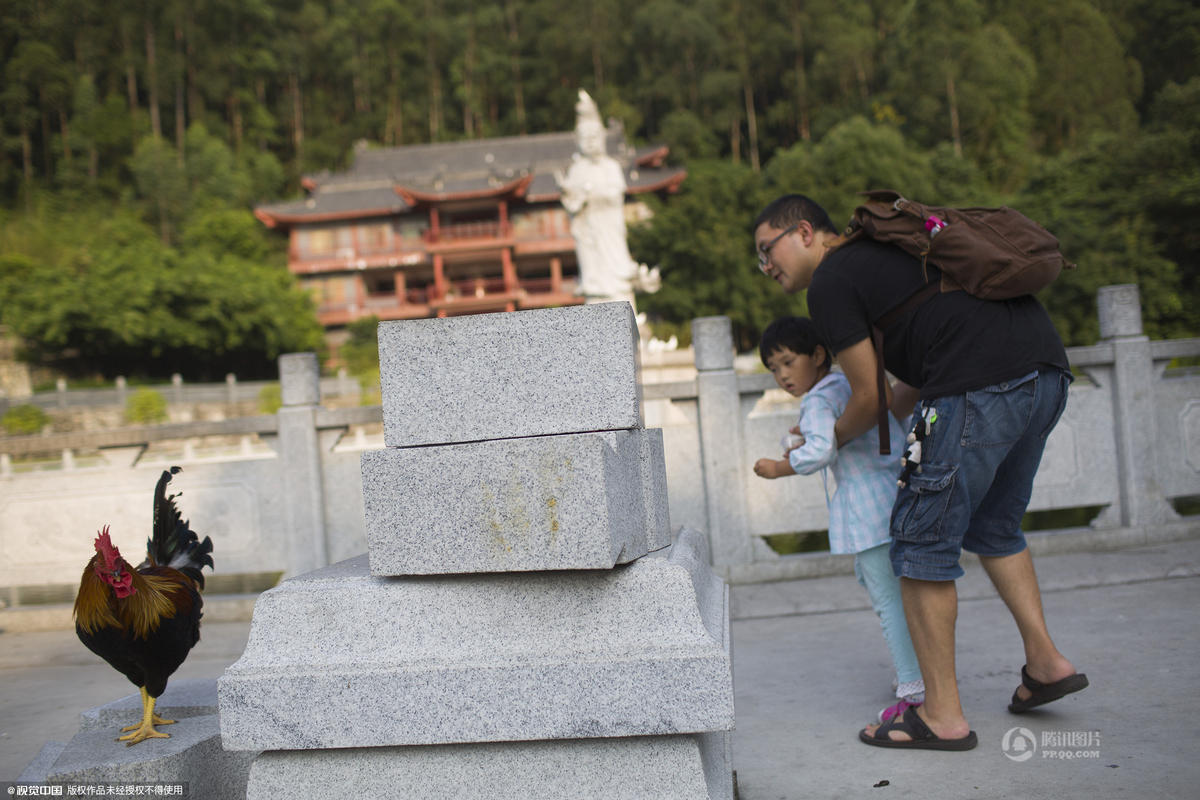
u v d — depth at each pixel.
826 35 60.12
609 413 1.90
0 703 3.69
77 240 40.19
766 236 2.90
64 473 5.45
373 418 5.33
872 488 2.83
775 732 2.84
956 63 50.09
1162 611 3.81
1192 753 2.36
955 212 2.50
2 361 30.25
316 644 1.90
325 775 1.88
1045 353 2.44
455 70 68.00
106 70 58.66
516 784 1.84
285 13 67.50
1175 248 27.38
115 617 2.37
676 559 1.99
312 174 53.56
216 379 36.34
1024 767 2.38
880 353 2.59
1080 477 5.29
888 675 3.35
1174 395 5.36
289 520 5.30
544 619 1.85
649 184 43.38
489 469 1.80
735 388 5.18
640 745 1.81
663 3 63.50
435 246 43.50
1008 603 2.74
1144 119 53.50
